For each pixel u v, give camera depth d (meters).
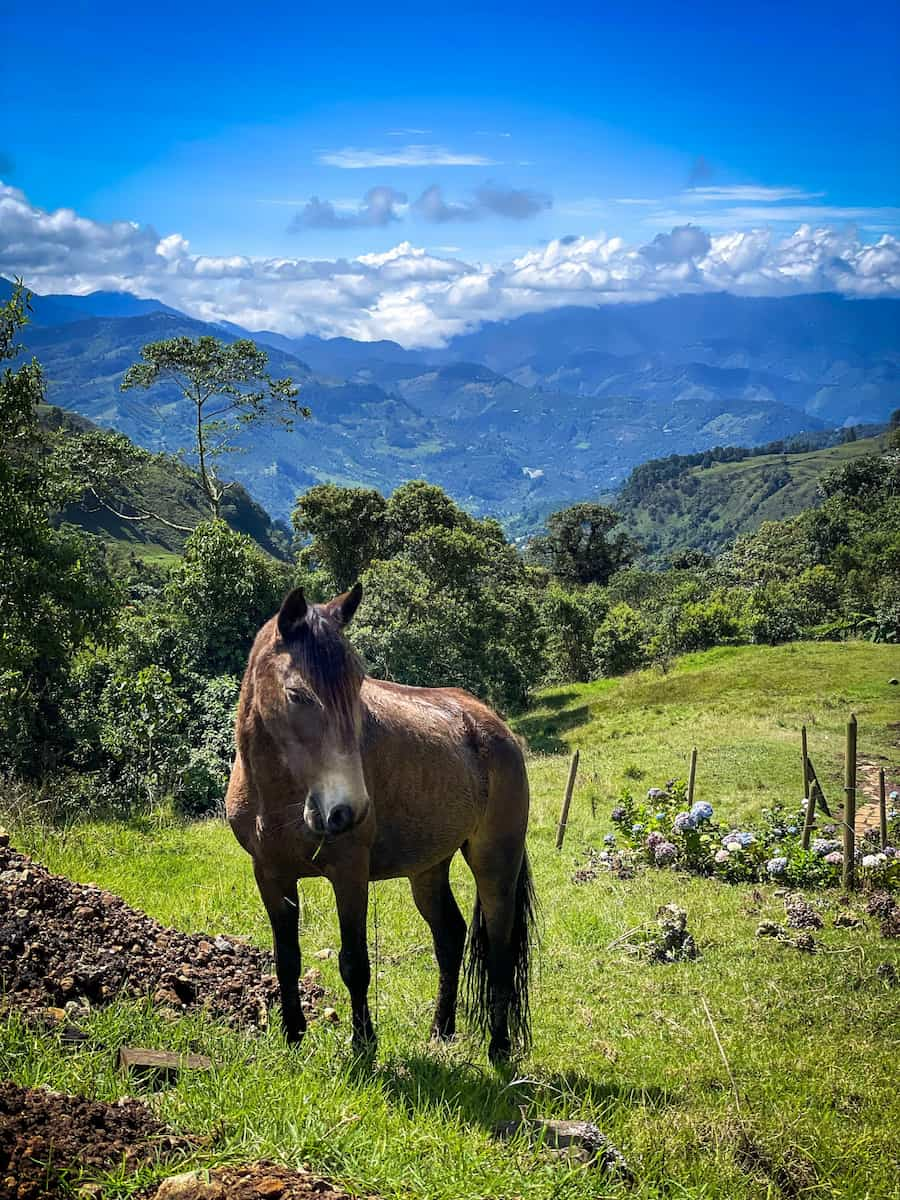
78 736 18.34
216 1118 3.50
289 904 4.93
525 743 30.61
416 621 36.53
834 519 68.25
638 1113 4.91
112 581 19.17
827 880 11.97
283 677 4.43
